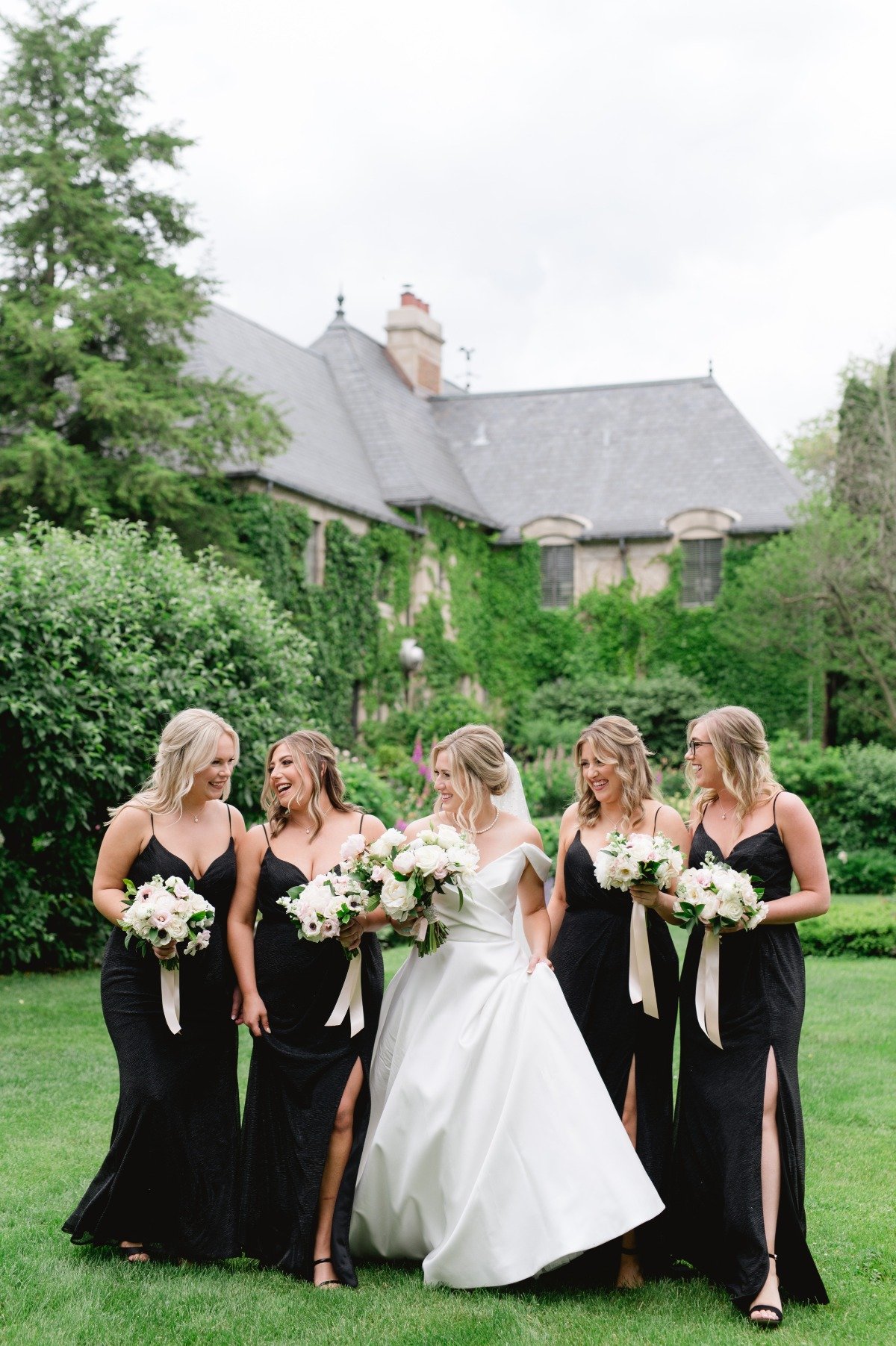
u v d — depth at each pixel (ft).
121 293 69.72
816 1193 16.74
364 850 13.91
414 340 116.98
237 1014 14.55
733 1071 13.46
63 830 35.35
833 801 64.64
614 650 103.45
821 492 88.53
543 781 67.67
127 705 35.65
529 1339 11.96
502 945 14.53
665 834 14.80
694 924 13.60
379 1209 14.07
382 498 96.58
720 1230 13.53
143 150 73.51
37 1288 13.04
